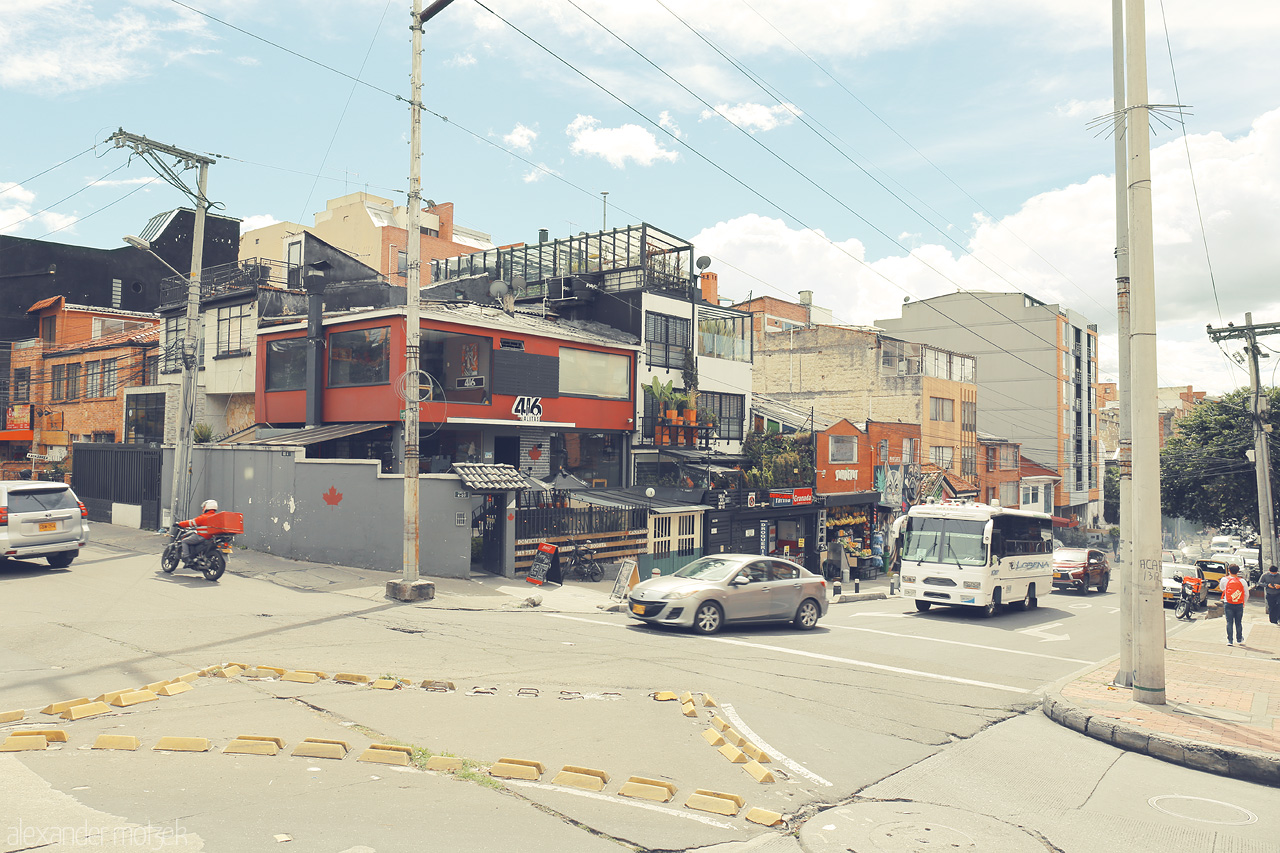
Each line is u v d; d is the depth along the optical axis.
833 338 46.88
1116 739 8.60
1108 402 87.50
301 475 19.52
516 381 24.64
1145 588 9.78
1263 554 31.34
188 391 22.20
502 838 4.85
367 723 7.18
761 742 7.56
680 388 31.70
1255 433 31.86
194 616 12.20
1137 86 9.73
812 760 7.16
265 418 26.83
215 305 29.72
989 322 60.09
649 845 4.99
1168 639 17.77
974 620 18.83
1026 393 58.59
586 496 23.89
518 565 19.41
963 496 45.19
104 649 9.80
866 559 34.66
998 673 12.27
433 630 12.39
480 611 14.92
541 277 33.88
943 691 10.68
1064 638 16.47
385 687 8.50
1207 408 41.44
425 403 22.19
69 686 8.14
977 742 8.34
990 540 19.42
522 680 9.40
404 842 4.66
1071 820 6.15
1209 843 5.82
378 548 18.16
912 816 5.98
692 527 25.75
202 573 16.58
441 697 8.29
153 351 33.03
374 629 12.13
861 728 8.45
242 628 11.55
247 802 5.16
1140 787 7.14
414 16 14.98
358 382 23.67
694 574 15.12
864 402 45.53
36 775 5.48
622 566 17.67
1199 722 8.84
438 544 17.95
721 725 7.68
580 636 12.80
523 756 6.56
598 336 27.97
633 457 29.72
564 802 5.59
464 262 37.72
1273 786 7.46
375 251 48.12
